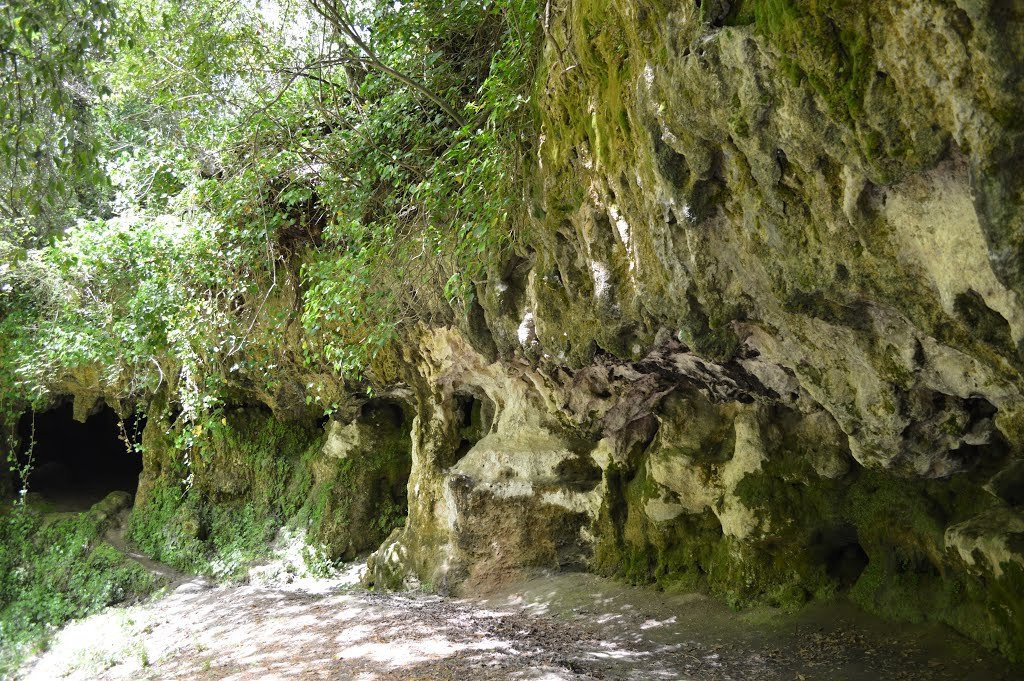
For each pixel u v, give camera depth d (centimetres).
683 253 524
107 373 1383
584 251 641
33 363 1351
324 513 1402
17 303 1439
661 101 463
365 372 1216
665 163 484
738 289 526
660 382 839
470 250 773
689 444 874
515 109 661
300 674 744
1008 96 301
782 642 710
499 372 1043
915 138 342
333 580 1297
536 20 641
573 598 934
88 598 1470
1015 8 291
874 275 419
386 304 952
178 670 898
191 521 1561
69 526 1667
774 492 791
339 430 1445
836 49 354
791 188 432
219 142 1066
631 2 465
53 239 1147
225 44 1042
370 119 926
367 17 984
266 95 1039
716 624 782
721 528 870
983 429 558
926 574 689
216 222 1069
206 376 1150
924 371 492
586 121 572
